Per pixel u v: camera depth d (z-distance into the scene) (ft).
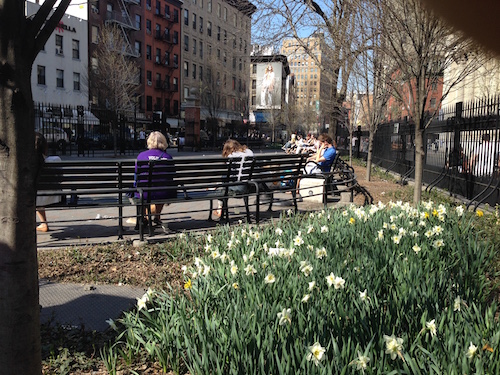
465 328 8.71
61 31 135.95
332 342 8.04
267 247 14.98
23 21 6.78
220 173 22.56
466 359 7.45
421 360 7.68
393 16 22.30
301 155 25.25
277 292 10.60
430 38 20.83
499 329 8.56
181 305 10.26
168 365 9.40
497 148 27.73
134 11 173.68
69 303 13.19
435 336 8.36
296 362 7.94
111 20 154.30
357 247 14.87
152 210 21.44
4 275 6.89
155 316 10.85
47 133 89.97
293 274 12.08
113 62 124.36
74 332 11.22
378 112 46.78
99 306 12.99
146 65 185.78
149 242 19.10
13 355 7.00
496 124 27.78
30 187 7.06
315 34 47.39
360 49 30.42
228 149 26.99
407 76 24.73
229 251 15.57
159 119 123.34
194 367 8.44
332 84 53.21
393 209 20.02
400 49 24.32
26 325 7.09
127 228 22.56
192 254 17.74
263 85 237.04
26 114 6.93
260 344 8.30
